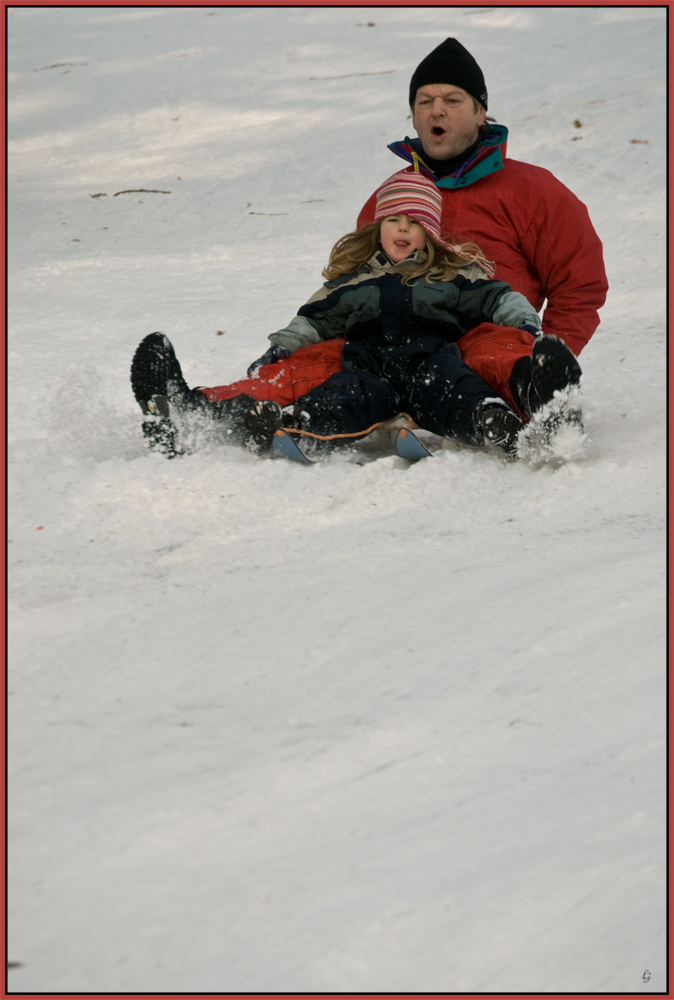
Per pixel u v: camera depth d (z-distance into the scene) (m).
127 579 8.05
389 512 9.47
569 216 13.20
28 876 4.54
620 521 9.04
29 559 8.52
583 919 4.29
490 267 12.45
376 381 11.46
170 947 4.14
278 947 4.14
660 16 41.25
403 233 11.88
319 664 6.55
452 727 5.77
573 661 6.46
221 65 44.97
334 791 5.17
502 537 8.75
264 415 10.53
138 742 5.65
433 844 4.75
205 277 22.17
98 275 22.70
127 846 4.73
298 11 54.38
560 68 35.06
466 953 4.12
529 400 10.43
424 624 7.03
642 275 20.05
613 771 5.36
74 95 43.31
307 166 31.25
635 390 13.52
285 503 9.67
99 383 14.42
